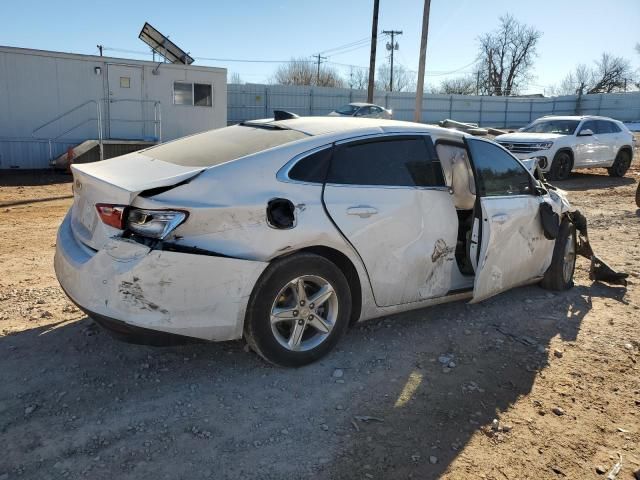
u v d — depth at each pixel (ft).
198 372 11.43
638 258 22.12
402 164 12.95
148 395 10.52
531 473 8.86
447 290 13.88
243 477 8.43
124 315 9.85
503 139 48.24
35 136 54.70
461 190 14.98
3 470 8.35
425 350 13.01
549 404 10.89
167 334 10.11
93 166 12.10
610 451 9.52
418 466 8.87
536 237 15.90
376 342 13.26
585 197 39.42
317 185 11.48
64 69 54.75
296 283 11.14
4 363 11.52
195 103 61.77
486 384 11.57
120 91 57.62
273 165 11.13
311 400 10.61
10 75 52.60
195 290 10.09
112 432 9.35
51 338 12.73
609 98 148.66
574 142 47.47
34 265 19.24
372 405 10.55
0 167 53.67
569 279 18.04
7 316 14.01
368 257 12.06
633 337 14.20
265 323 10.88
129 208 9.99
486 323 14.79
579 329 14.65
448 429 9.91
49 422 9.56
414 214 12.80
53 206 34.17
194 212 9.97
